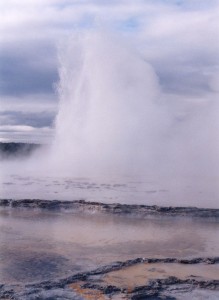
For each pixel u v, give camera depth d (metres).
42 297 9.22
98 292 9.52
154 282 10.07
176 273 10.72
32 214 16.86
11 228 14.77
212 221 15.88
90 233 14.22
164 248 12.70
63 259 11.59
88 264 11.21
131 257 11.83
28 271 10.70
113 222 15.70
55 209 17.39
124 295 9.39
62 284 9.91
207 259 11.66
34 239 13.45
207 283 10.06
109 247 12.73
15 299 9.08
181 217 16.12
